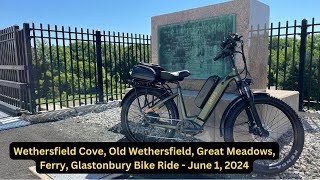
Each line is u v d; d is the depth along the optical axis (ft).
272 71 35.99
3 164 9.93
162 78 10.91
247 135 11.16
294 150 8.82
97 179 8.71
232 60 9.87
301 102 17.52
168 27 16.30
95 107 19.95
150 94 11.41
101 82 21.72
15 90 20.03
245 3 12.69
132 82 11.61
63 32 19.12
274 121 11.87
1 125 15.53
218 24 13.76
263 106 10.84
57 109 18.88
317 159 9.69
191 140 12.06
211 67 14.21
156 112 11.69
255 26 13.11
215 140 11.89
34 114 17.54
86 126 15.14
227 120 9.28
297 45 42.01
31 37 17.76
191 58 15.17
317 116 16.25
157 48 17.21
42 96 32.83
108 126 14.90
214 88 10.17
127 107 11.81
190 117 10.57
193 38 14.97
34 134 13.67
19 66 18.42
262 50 13.94
